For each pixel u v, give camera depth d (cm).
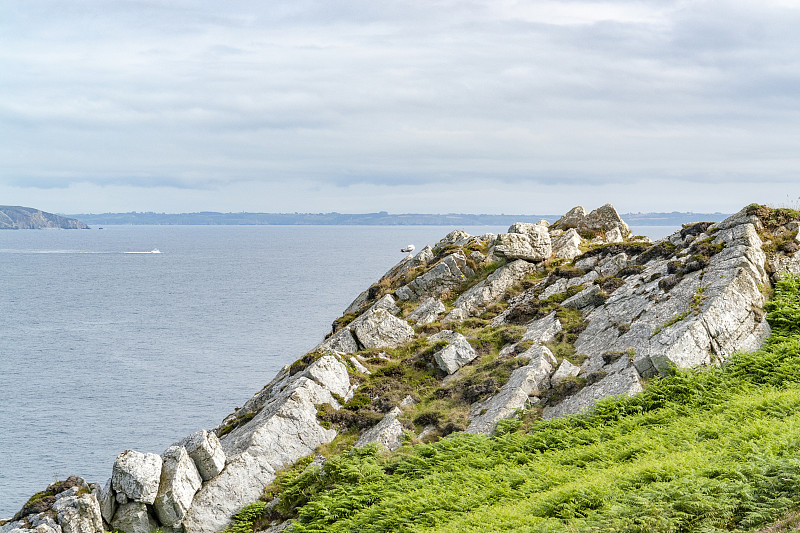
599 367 3409
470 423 3316
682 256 3994
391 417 3481
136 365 18400
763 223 3978
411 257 5791
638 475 2184
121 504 2966
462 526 2295
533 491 2506
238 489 3133
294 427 3438
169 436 12012
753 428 2323
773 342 3238
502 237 4759
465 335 4141
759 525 1786
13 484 9756
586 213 5631
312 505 2873
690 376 3027
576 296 4131
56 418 13388
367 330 4294
